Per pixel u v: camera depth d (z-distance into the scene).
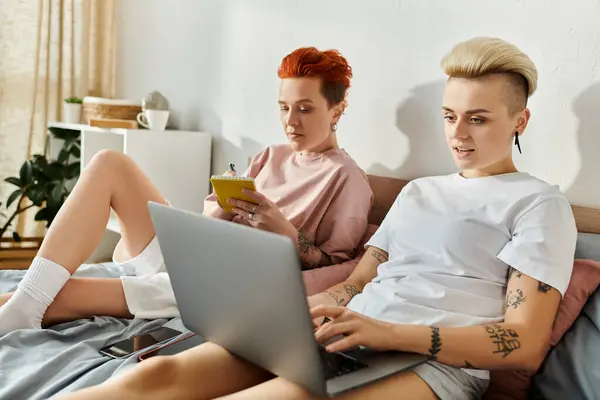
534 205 1.28
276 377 1.16
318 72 1.77
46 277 1.52
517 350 1.15
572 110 1.55
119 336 1.50
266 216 1.62
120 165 1.71
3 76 3.15
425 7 1.87
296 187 1.85
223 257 1.03
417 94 1.90
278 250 0.92
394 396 1.09
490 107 1.32
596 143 1.51
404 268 1.41
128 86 3.31
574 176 1.55
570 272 1.25
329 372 1.07
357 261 1.75
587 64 1.52
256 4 2.46
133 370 1.06
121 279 1.64
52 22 3.24
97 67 3.40
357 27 2.07
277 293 0.96
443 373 1.18
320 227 1.82
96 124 2.68
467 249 1.33
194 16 2.80
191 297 1.18
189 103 2.87
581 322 1.30
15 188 3.23
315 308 1.17
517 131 1.39
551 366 1.27
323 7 2.18
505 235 1.31
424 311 1.29
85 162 2.80
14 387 1.22
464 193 1.40
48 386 1.24
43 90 3.25
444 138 1.83
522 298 1.21
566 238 1.25
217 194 1.67
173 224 1.11
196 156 2.71
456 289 1.30
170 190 2.67
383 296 1.36
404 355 1.17
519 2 1.65
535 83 1.36
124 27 3.32
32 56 3.19
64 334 1.48
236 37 2.57
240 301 1.04
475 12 1.74
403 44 1.93
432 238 1.39
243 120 2.56
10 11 3.13
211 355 1.15
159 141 2.62
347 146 2.13
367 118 2.06
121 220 1.76
